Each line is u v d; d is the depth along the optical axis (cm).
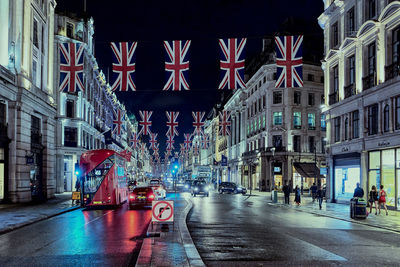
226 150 8925
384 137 2470
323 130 5788
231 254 1009
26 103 2975
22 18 2988
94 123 6200
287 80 2311
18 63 2917
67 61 2638
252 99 6725
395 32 2428
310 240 1265
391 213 2267
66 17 4975
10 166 2866
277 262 914
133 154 12262
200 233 1399
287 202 3156
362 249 1114
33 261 922
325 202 3328
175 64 2266
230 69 2256
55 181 4784
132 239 1248
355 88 2881
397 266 892
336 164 3219
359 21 2845
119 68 2295
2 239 1291
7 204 2791
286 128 5650
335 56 3191
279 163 5653
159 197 3525
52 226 1650
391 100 2409
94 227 1586
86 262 906
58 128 4862
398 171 2388
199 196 4469
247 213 2256
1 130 2780
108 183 2677
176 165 4372
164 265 804
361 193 2070
